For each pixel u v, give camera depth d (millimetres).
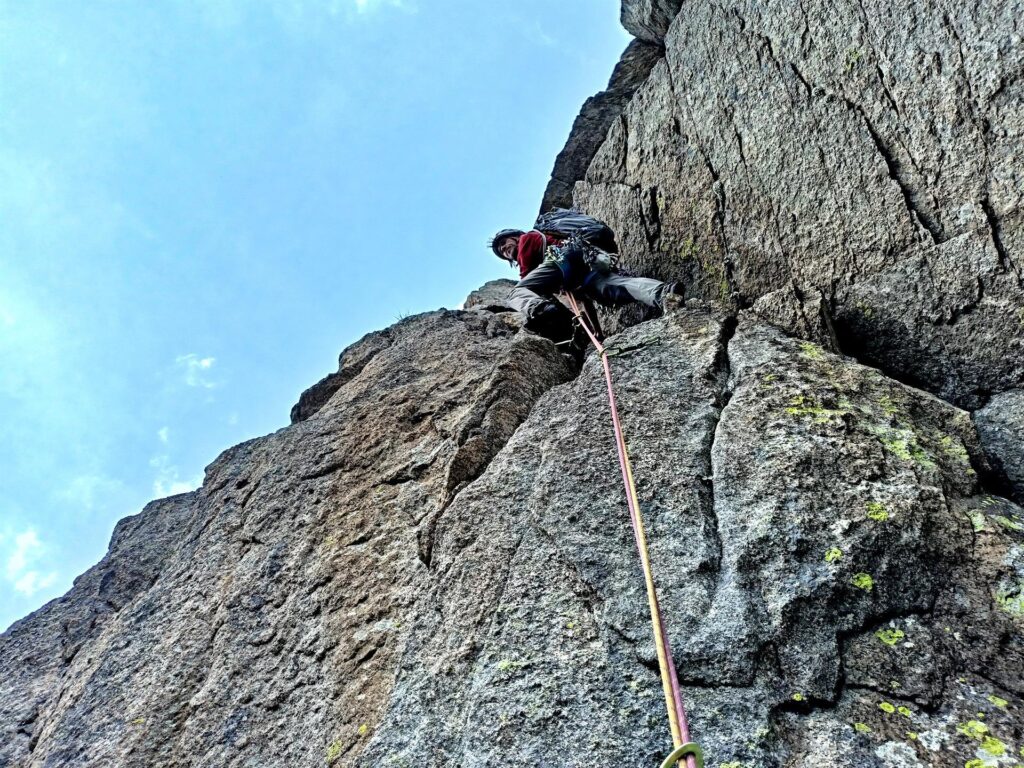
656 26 9164
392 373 7324
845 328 4969
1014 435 3977
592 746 2941
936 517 3357
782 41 5961
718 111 6336
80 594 7801
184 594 5930
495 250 7457
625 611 3377
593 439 4430
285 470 6527
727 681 2977
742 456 3906
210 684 4844
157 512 8375
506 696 3264
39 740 5734
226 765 4215
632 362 5043
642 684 3086
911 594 3109
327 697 4238
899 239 4836
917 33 4988
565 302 6500
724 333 5086
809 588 3172
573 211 7039
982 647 2877
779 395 4211
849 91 5340
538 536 3980
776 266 5480
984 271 4418
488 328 7793
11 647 7441
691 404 4426
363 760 3465
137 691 5207
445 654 3707
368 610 4633
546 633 3475
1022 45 4402
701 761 2193
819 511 3465
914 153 4879
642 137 7238
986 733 2582
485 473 4688
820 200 5312
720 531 3594
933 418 4066
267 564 5531
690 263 6180
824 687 2875
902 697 2787
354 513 5539
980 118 4578
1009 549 3209
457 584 4012
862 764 2594
